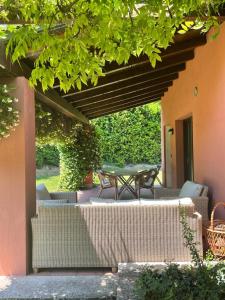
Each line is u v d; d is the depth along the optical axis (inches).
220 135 209.3
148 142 682.2
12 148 166.6
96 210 168.9
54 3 96.4
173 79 355.6
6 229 166.1
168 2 95.6
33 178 179.3
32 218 169.8
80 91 275.4
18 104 165.8
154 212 167.8
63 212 169.2
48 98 230.4
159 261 166.7
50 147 681.0
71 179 476.1
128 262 166.9
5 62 149.8
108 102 391.5
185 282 102.3
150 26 98.8
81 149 475.8
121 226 168.4
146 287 102.5
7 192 166.2
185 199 176.2
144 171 385.7
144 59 232.5
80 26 97.8
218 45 210.2
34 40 98.0
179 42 235.1
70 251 169.0
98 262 168.7
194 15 124.8
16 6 108.3
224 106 201.2
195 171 276.4
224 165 202.7
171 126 393.4
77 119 402.6
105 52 108.2
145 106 681.6
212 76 224.5
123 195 425.4
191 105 289.3
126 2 90.0
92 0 91.9
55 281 157.8
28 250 168.9
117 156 681.0
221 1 113.5
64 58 101.0
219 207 211.2
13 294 143.9
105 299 139.9
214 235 163.9
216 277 105.5
